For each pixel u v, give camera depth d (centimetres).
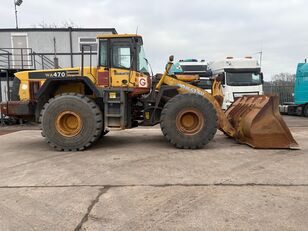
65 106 659
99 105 723
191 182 436
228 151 651
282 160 566
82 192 401
